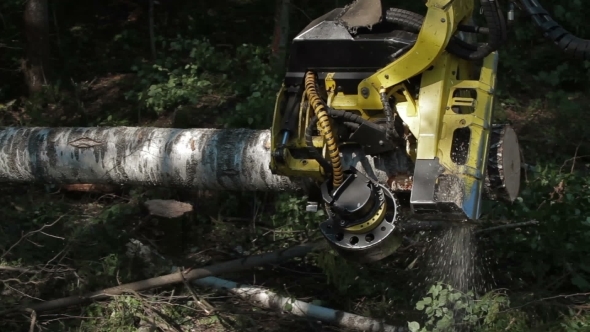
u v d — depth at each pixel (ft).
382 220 17.02
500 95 29.78
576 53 16.71
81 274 21.61
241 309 21.17
